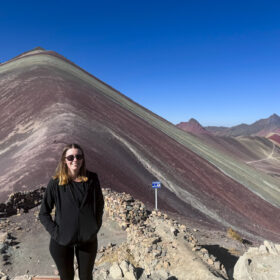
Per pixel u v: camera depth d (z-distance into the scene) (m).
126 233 11.21
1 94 56.28
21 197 13.66
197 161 57.56
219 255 10.61
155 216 12.17
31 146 29.45
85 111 45.78
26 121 40.78
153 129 64.44
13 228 11.66
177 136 80.44
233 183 55.94
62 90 52.81
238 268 6.25
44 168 21.38
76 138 31.61
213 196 43.56
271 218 47.19
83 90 60.59
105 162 29.59
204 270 6.29
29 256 9.66
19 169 22.38
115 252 8.95
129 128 52.75
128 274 5.18
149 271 7.04
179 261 7.03
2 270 8.60
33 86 55.22
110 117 51.91
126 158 37.16
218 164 69.69
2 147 35.47
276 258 6.14
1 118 45.56
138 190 28.16
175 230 8.55
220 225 31.16
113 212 12.79
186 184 41.72
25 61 85.44
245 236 28.52
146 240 8.16
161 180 37.81
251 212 45.34
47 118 39.09
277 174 150.12
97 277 5.34
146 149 46.81
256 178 78.25
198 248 7.68
